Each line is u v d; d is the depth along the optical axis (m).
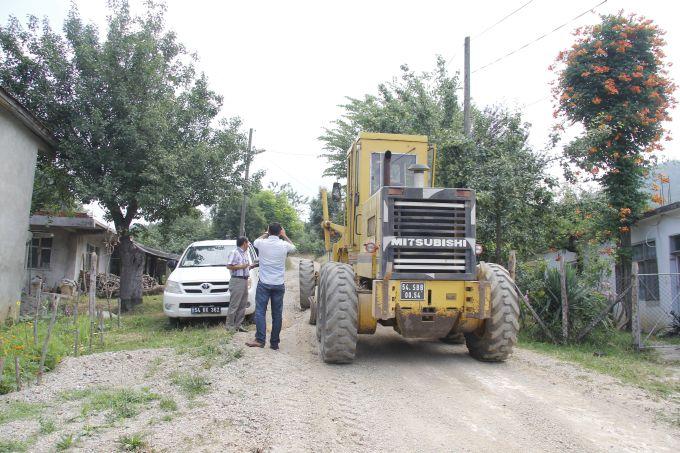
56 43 13.28
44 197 14.66
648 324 12.04
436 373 6.53
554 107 11.99
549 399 5.50
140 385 5.66
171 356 6.82
